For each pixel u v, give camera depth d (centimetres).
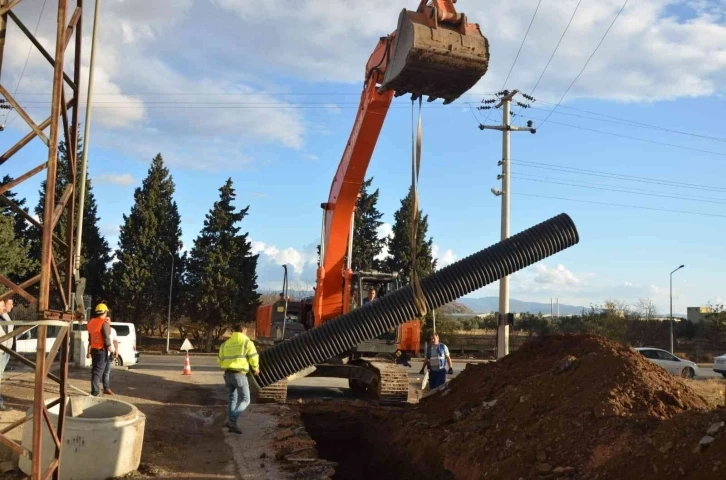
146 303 4366
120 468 713
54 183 535
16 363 1830
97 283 4456
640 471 575
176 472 744
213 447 877
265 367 1008
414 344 1482
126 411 789
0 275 537
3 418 927
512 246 973
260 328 1750
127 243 4434
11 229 3134
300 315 1596
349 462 1036
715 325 4925
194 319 4319
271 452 845
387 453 937
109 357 1225
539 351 996
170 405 1204
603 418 681
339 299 1343
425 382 1655
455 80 763
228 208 4441
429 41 723
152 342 4547
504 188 2558
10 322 523
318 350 992
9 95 537
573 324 5053
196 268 4400
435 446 823
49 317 536
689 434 577
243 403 977
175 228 4606
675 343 4881
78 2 636
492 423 810
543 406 776
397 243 4738
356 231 4697
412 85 780
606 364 774
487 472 691
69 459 681
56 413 707
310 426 1110
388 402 1334
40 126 544
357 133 1159
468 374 1069
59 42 536
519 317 5578
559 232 988
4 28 563
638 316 4984
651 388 727
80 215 1538
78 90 639
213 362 2931
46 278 531
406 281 1551
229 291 4288
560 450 670
